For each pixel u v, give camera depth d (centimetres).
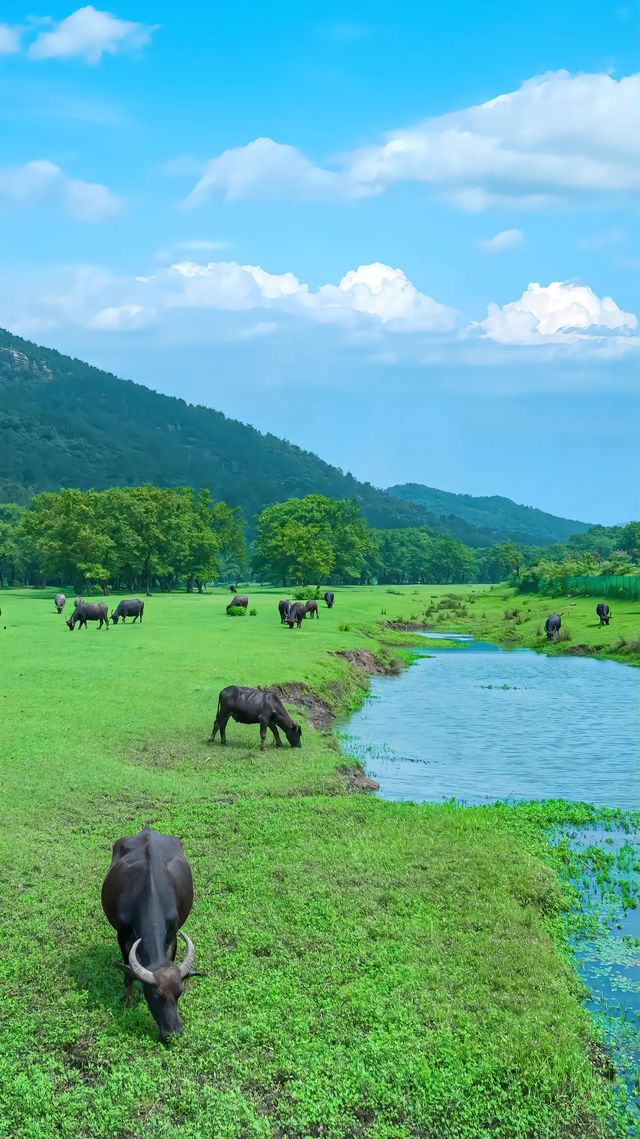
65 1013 1036
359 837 1725
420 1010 1068
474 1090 933
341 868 1534
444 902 1409
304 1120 873
